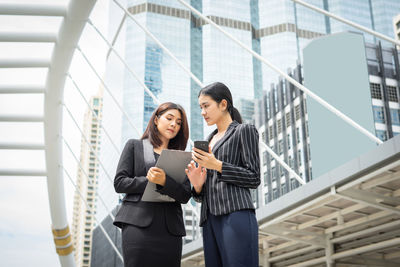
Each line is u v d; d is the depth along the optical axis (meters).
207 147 2.89
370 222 8.40
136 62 99.69
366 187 7.08
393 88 65.62
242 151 3.05
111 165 89.12
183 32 106.44
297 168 68.50
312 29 122.06
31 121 11.36
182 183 3.22
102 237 70.19
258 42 119.56
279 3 121.94
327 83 67.62
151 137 3.49
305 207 7.34
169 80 100.19
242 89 108.56
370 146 62.56
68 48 9.46
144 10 105.12
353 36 68.38
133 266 3.02
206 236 3.03
